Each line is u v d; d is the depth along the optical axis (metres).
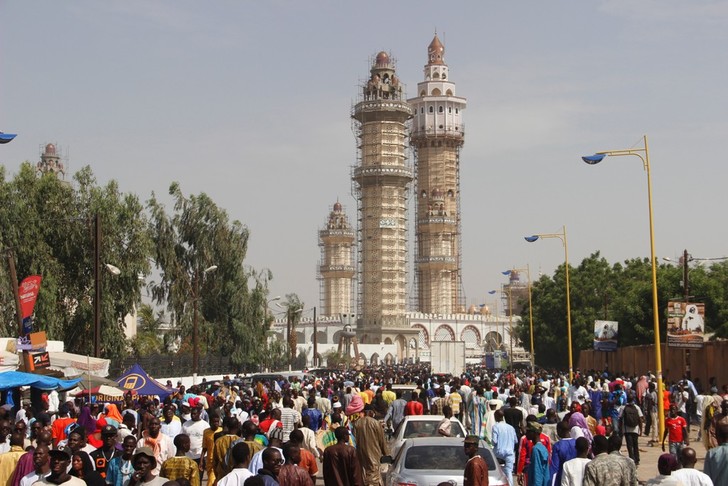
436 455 20.52
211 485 19.64
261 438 20.94
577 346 121.75
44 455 15.73
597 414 44.31
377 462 23.14
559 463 21.02
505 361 180.62
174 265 91.06
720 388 62.53
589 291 123.19
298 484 16.83
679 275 89.19
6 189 68.75
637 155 45.03
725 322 84.94
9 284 64.69
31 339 38.09
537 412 35.09
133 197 73.88
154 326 121.12
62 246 70.44
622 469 16.83
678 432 30.73
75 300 72.12
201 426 23.56
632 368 86.94
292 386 50.38
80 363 40.31
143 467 15.26
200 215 92.88
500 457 25.66
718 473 16.25
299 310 149.38
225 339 91.94
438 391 38.38
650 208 43.97
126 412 24.86
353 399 30.95
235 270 92.56
